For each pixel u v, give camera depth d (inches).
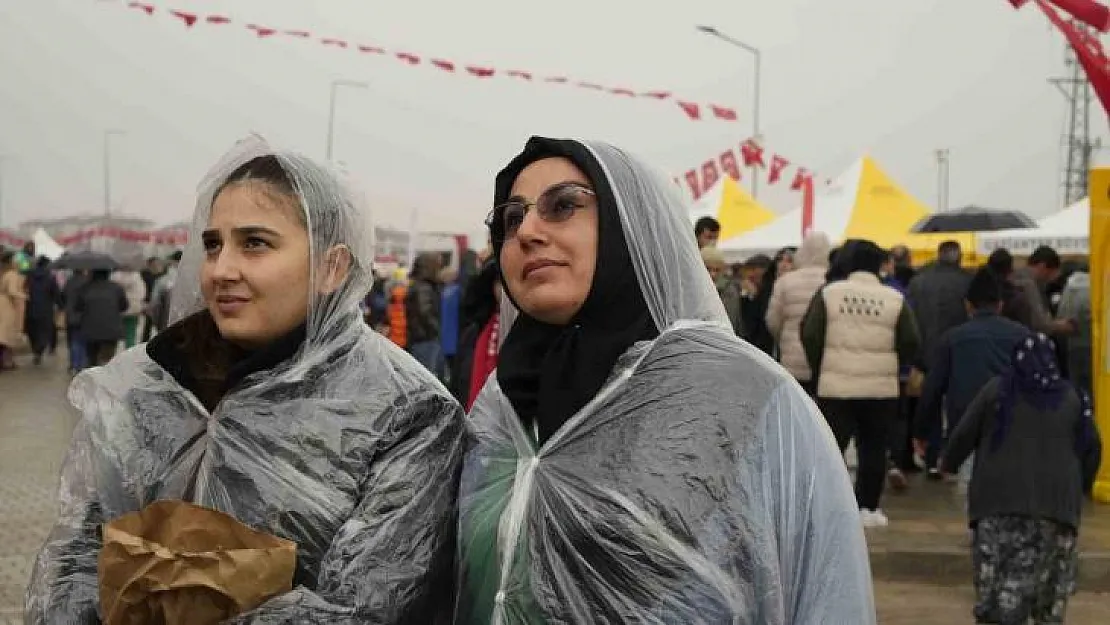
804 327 275.7
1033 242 557.9
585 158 78.9
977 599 205.2
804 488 72.3
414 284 431.2
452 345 430.9
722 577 68.3
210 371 84.8
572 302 77.6
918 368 340.5
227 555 70.8
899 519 279.0
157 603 70.9
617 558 69.5
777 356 322.7
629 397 74.0
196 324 84.8
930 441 338.3
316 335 81.0
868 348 268.8
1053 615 198.7
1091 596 237.8
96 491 82.7
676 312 78.3
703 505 69.1
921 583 242.8
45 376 669.3
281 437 77.8
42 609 80.3
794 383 75.4
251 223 80.5
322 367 80.1
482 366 188.7
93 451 83.4
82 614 79.5
